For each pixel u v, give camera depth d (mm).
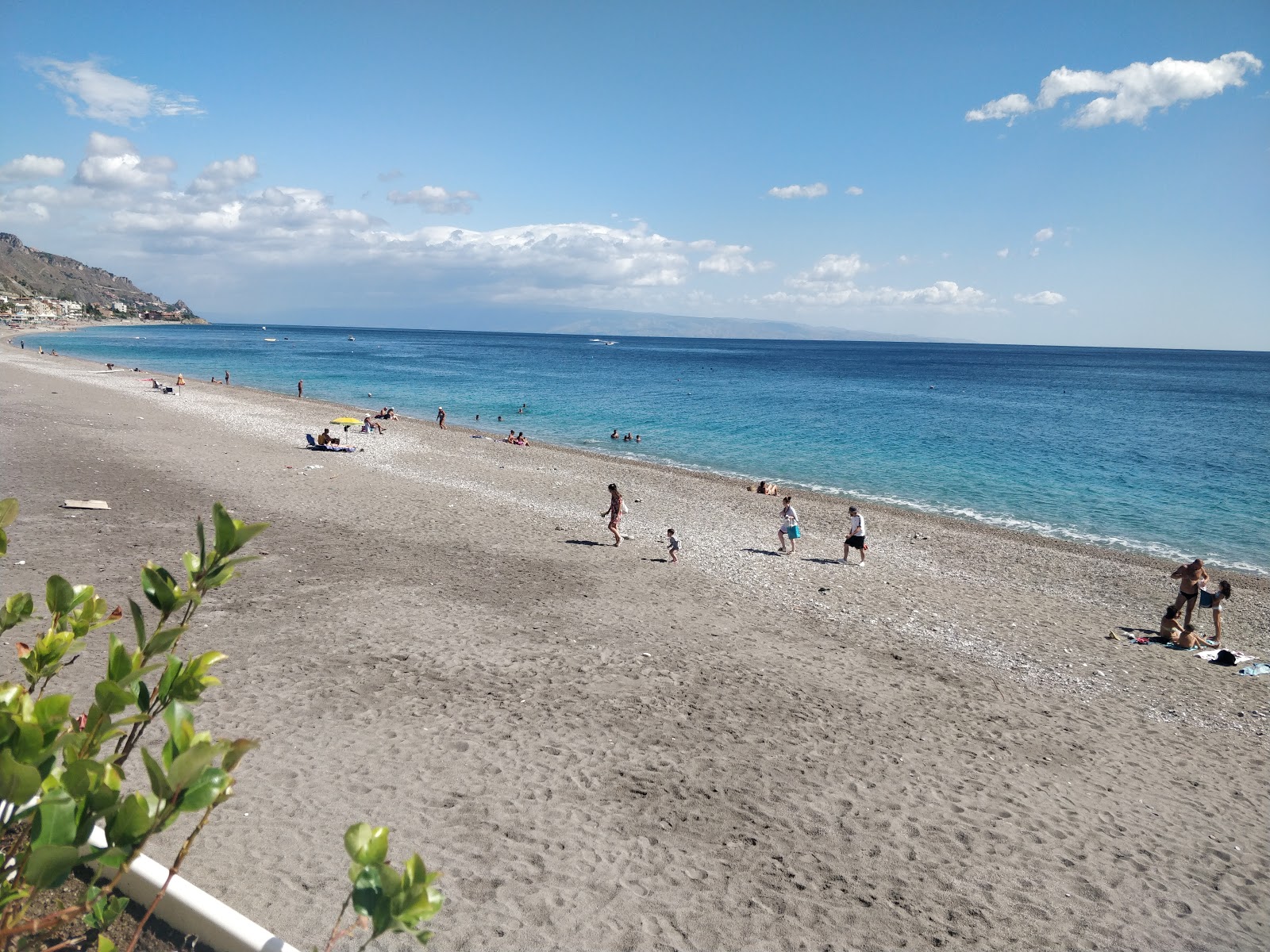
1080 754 10539
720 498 27453
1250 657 14695
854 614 15789
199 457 27734
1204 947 6883
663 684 11523
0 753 1619
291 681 10602
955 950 6547
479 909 6395
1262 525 26891
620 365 123812
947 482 33656
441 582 15602
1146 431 50812
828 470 35875
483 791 8258
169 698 2141
